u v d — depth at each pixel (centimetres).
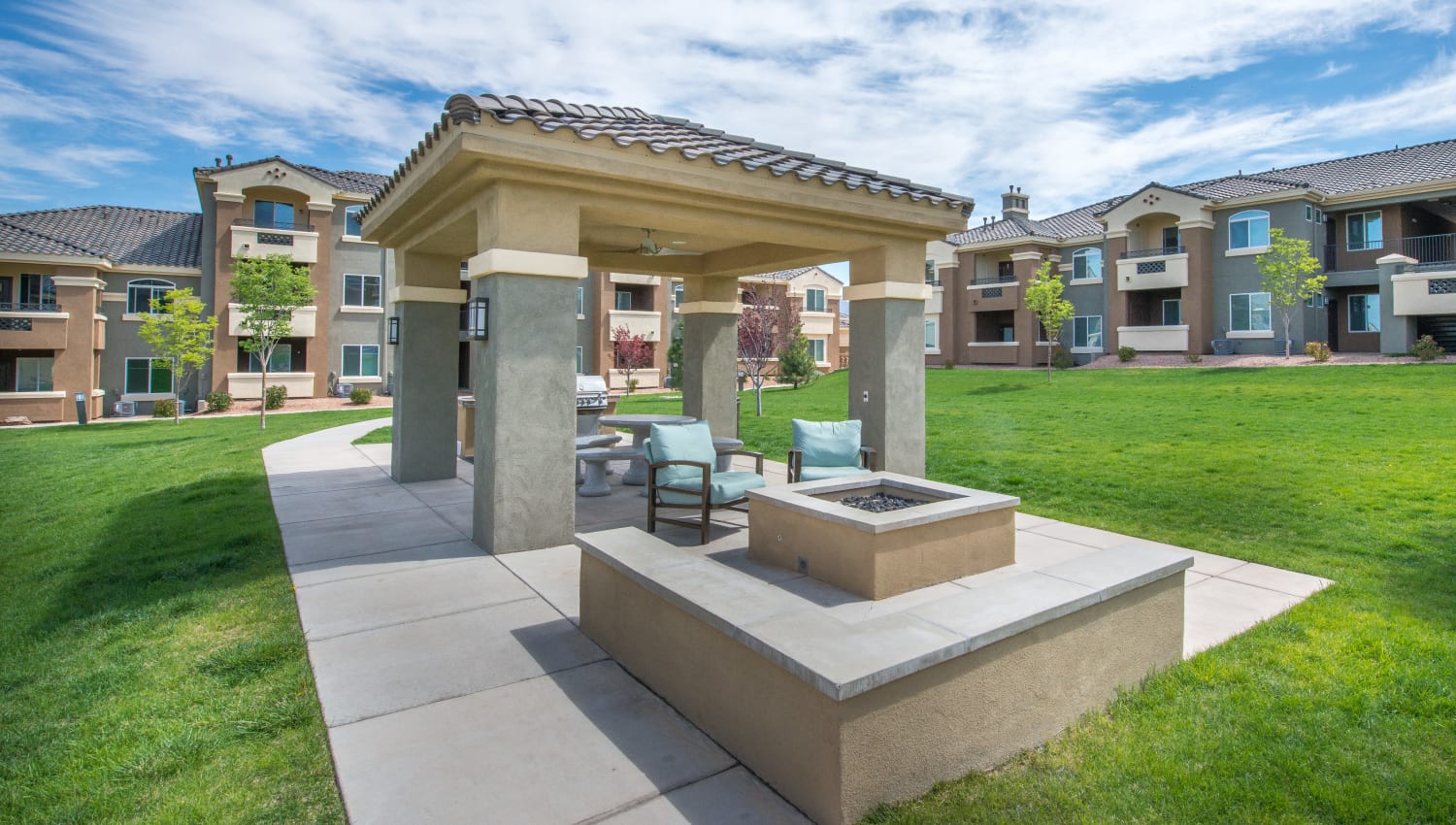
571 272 647
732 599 344
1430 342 2116
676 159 655
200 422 2358
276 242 2902
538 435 651
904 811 276
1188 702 367
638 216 699
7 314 2506
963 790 292
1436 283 2197
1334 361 2255
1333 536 676
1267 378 2012
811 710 273
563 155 603
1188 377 2208
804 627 308
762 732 301
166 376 2889
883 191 781
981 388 2394
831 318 4338
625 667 411
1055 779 301
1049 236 3170
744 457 1253
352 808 280
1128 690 377
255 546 670
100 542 752
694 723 348
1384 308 2312
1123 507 826
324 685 387
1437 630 453
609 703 370
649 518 678
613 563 416
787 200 723
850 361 888
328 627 471
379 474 1075
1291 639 446
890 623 312
